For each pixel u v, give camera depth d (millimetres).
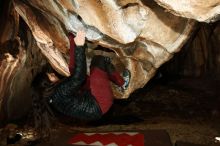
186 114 6422
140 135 5062
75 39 3928
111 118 6223
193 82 8219
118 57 5008
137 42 4633
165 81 8297
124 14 4055
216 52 8203
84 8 4023
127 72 5113
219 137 5426
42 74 5625
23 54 5109
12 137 5254
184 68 8664
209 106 6777
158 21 4195
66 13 4242
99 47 4902
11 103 5422
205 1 3314
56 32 4680
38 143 5141
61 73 5273
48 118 5613
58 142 4895
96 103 4039
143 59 4930
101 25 4152
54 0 4176
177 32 4344
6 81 5047
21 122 5730
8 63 4914
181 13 3512
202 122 6043
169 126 5855
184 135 5520
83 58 3904
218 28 7938
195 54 8453
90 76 4160
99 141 4871
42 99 5477
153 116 6344
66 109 4004
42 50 4977
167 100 7160
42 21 4621
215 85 7938
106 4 3955
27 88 5723
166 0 3418
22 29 5051
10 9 4793
